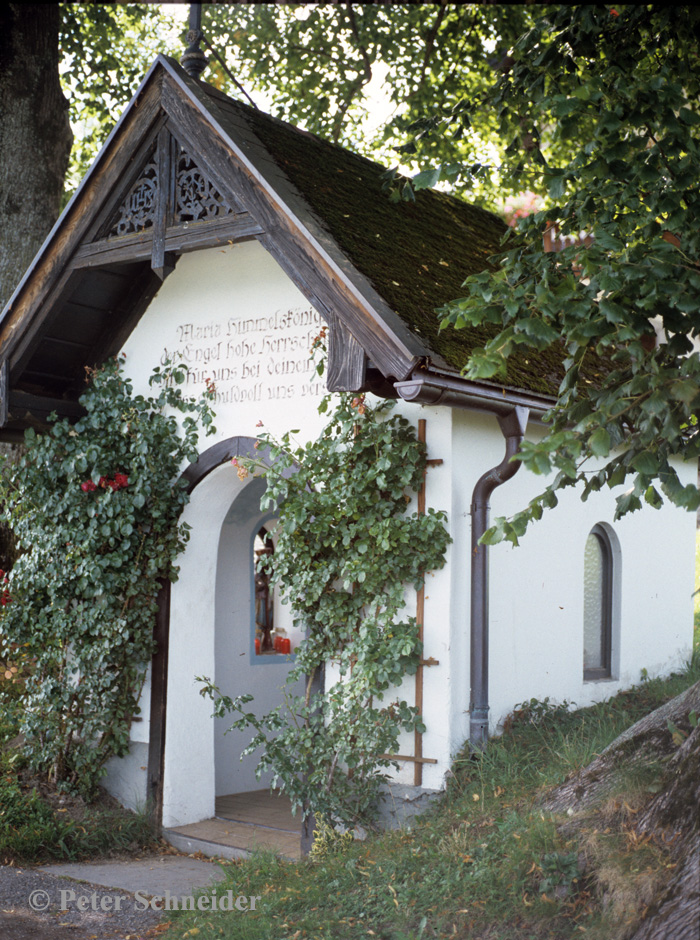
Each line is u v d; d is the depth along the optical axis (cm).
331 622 690
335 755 673
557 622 821
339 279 614
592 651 922
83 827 767
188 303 825
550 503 390
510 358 713
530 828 509
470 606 695
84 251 766
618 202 449
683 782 454
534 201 1711
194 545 830
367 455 683
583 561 868
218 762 932
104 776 823
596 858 460
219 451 790
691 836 421
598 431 343
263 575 1004
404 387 588
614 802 489
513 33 1343
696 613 1255
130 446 809
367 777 673
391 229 783
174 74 699
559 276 413
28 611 833
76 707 819
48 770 831
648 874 423
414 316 630
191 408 809
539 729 724
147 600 815
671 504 1038
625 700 886
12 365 823
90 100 1406
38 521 821
